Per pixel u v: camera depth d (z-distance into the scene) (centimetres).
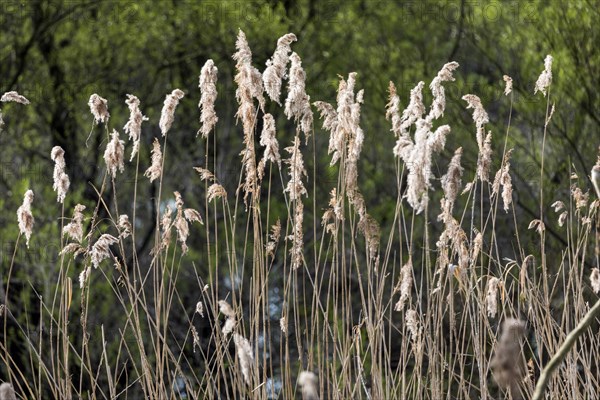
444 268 616
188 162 1642
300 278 1417
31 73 1638
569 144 1417
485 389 604
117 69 1686
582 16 1414
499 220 1387
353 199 607
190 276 1440
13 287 1345
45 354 1308
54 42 1656
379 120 1627
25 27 1609
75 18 1669
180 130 1670
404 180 1547
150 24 1683
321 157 1631
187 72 1723
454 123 1507
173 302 1428
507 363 308
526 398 644
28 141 1565
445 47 1648
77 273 1379
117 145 591
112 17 1670
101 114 586
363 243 1424
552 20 1439
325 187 1567
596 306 344
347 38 1708
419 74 1596
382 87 1625
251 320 603
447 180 560
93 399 598
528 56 1466
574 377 612
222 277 1471
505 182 620
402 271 593
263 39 1717
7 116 1574
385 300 1300
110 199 1578
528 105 1431
